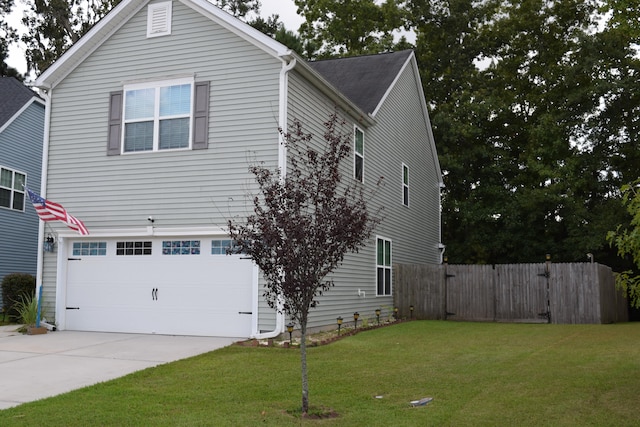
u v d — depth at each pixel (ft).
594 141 87.81
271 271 23.22
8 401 24.71
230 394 25.57
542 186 92.73
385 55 74.90
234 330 43.14
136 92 47.26
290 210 23.31
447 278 64.49
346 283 52.39
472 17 101.50
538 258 88.94
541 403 23.72
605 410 22.65
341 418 21.83
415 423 20.95
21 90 77.05
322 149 48.88
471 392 25.76
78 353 36.17
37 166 76.13
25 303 56.75
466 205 91.40
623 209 81.35
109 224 46.60
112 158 47.14
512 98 97.40
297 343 39.55
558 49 99.66
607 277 63.57
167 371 30.45
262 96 43.62
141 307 45.73
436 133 94.17
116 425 20.89
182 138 45.47
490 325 55.93
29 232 74.54
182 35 46.34
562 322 59.62
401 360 33.91
